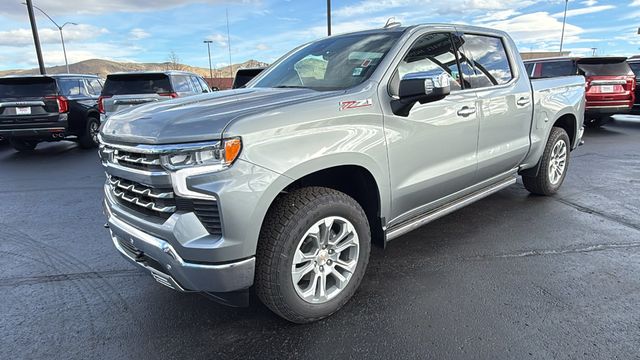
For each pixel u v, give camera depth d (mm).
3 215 5246
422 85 2738
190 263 2338
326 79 3299
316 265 2709
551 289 3111
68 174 7684
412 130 3111
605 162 7301
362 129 2773
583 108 5402
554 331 2621
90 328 2814
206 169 2232
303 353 2498
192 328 2787
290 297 2574
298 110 2512
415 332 2656
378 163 2885
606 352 2422
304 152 2471
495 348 2480
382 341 2582
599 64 10508
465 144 3637
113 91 9906
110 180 2938
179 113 2508
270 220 2504
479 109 3730
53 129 9648
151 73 9953
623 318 2738
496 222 4480
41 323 2879
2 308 3076
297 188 2697
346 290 2875
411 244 3980
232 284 2361
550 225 4371
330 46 3727
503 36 4348
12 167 8445
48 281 3479
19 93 9562
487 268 3471
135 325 2838
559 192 5500
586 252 3723
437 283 3248
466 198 3990
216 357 2500
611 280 3225
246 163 2268
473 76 3818
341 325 2754
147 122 2492
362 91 2859
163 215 2447
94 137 10883
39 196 6113
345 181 3090
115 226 2793
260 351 2535
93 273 3617
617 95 10227
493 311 2852
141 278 3510
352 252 2891
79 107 10289
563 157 5270
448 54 3623
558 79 5062
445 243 3984
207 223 2312
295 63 3771
